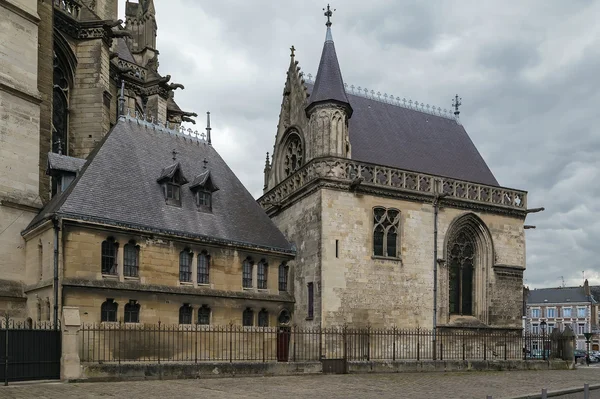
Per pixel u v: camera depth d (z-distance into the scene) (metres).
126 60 46.09
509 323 39.69
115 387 20.66
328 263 33.38
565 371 35.91
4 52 29.39
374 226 35.47
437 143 44.03
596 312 131.75
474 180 42.66
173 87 47.69
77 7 37.94
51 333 22.34
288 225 38.16
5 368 21.09
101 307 25.61
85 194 26.52
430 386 24.31
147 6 56.88
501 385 25.45
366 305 34.16
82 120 36.81
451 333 36.62
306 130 37.88
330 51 37.19
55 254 24.58
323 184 34.09
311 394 20.59
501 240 40.31
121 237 26.78
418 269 36.44
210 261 30.20
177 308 28.25
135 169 30.06
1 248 27.86
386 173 36.47
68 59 36.78
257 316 31.97
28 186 29.81
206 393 19.89
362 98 43.00
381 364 30.53
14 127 29.39
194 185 31.62
